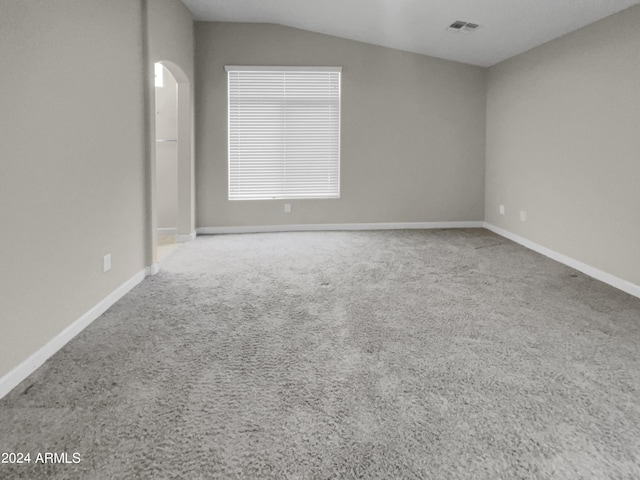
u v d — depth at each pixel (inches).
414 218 259.0
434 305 127.6
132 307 125.3
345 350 97.6
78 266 107.7
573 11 152.9
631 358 93.7
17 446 63.9
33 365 87.2
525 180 211.3
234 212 247.8
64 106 99.9
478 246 210.5
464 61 247.6
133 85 143.4
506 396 78.4
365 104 248.8
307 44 241.9
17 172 82.4
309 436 66.9
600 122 155.9
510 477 58.1
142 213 153.3
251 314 120.2
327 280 153.3
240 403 76.0
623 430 68.4
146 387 81.2
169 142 248.1
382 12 196.7
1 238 77.9
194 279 154.6
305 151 249.4
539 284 149.3
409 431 68.2
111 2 125.6
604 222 154.3
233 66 237.8
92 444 64.6
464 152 257.0
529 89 206.5
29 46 85.9
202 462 61.0
